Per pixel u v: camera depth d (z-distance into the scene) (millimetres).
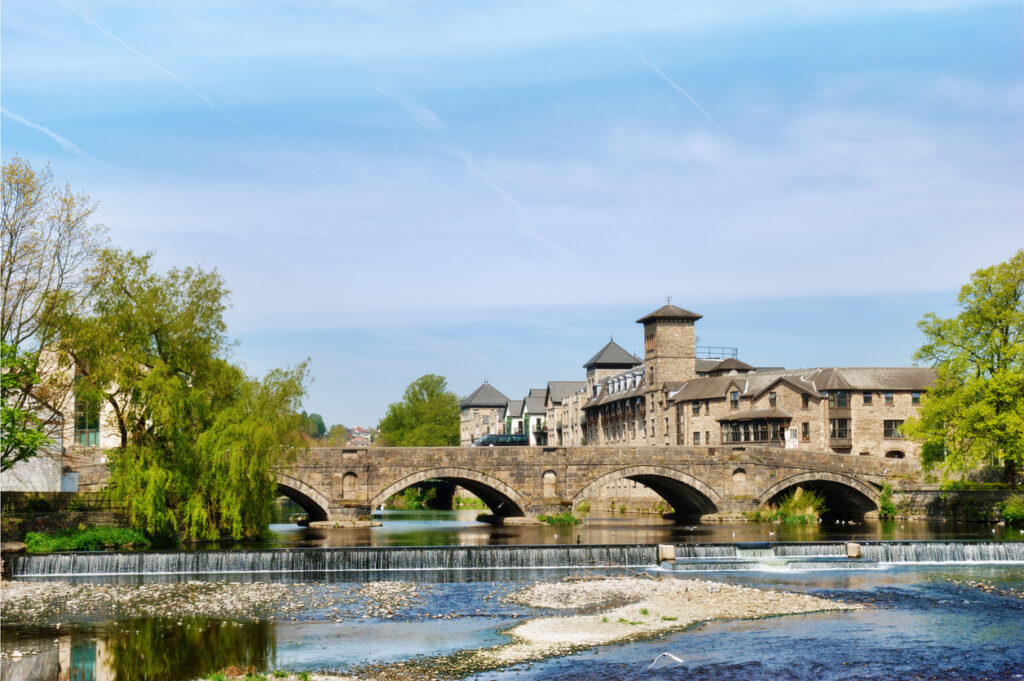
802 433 101250
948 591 41000
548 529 74750
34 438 49156
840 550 53531
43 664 28672
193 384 58031
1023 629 32625
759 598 38562
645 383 121438
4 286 51375
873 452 101312
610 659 28406
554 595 39812
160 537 56125
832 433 100438
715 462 85312
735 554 52625
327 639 31547
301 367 63688
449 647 30125
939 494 82062
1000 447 73438
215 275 58938
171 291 57188
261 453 57688
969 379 75375
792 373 108500
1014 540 57500
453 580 45219
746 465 85500
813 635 31609
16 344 51094
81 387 52562
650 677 26438
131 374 53906
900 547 52500
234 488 56594
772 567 50000
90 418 55688
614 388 134875
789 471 85875
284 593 41031
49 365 53562
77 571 47375
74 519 54938
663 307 119500
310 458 76312
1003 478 82812
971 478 84562
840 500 92812
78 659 29266
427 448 79438
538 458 82062
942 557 52562
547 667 27531
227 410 57406
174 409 54156
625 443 129000
